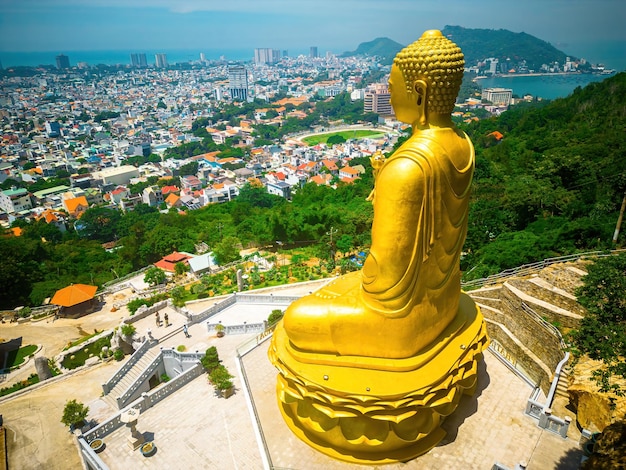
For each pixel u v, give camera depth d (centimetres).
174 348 3269
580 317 2336
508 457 1795
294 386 1764
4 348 4256
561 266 2694
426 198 1512
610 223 3406
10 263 5738
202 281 5016
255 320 3631
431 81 1512
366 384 1608
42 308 5103
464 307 2022
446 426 1948
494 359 2406
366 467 1755
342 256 5444
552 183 4947
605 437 1678
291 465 1783
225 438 2342
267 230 6247
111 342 3809
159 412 2541
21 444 2756
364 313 1622
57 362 3850
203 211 10175
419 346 1681
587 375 2066
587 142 6112
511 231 4450
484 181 5847
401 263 1532
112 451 2278
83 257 7756
